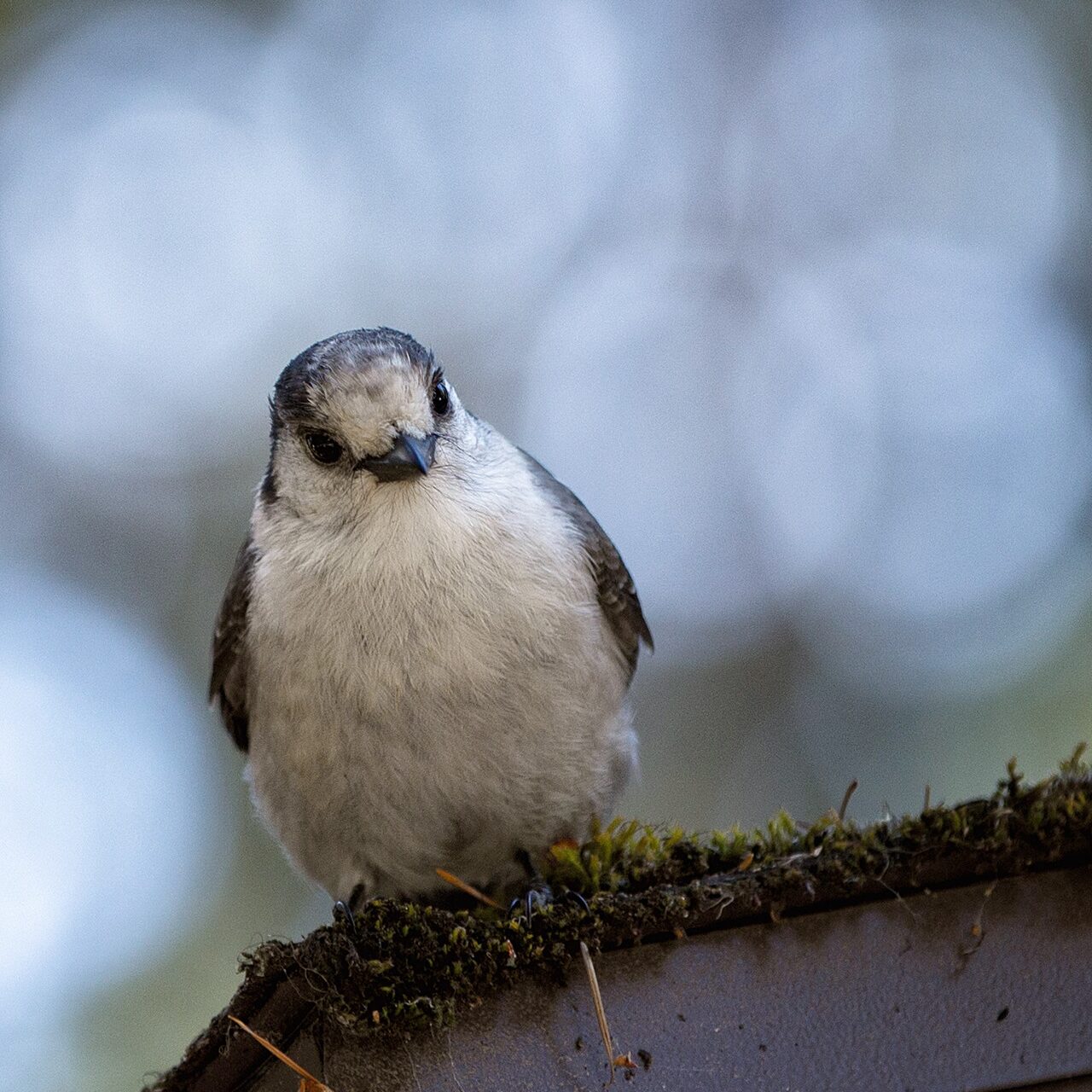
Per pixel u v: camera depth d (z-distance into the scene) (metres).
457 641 8.98
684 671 16.27
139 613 16.02
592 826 9.29
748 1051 7.38
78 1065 12.77
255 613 9.56
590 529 10.19
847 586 16.25
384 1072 7.17
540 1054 7.28
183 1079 7.56
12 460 16.75
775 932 7.59
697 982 7.48
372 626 9.01
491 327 18.05
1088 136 17.12
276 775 9.67
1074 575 14.77
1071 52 17.25
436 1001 7.20
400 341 9.65
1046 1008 7.45
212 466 16.50
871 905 7.63
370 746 9.13
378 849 9.76
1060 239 17.16
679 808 15.53
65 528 16.48
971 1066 7.38
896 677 15.14
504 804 9.41
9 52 17.28
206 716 15.36
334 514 9.27
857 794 14.74
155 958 13.49
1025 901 7.61
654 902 7.48
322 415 9.29
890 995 7.48
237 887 14.10
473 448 9.66
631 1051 7.33
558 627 9.24
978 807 7.59
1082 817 7.49
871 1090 7.32
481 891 10.28
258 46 18.05
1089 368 16.53
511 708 9.10
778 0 19.27
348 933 7.16
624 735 9.99
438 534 9.12
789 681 16.06
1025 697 13.70
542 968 7.41
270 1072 7.50
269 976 7.18
